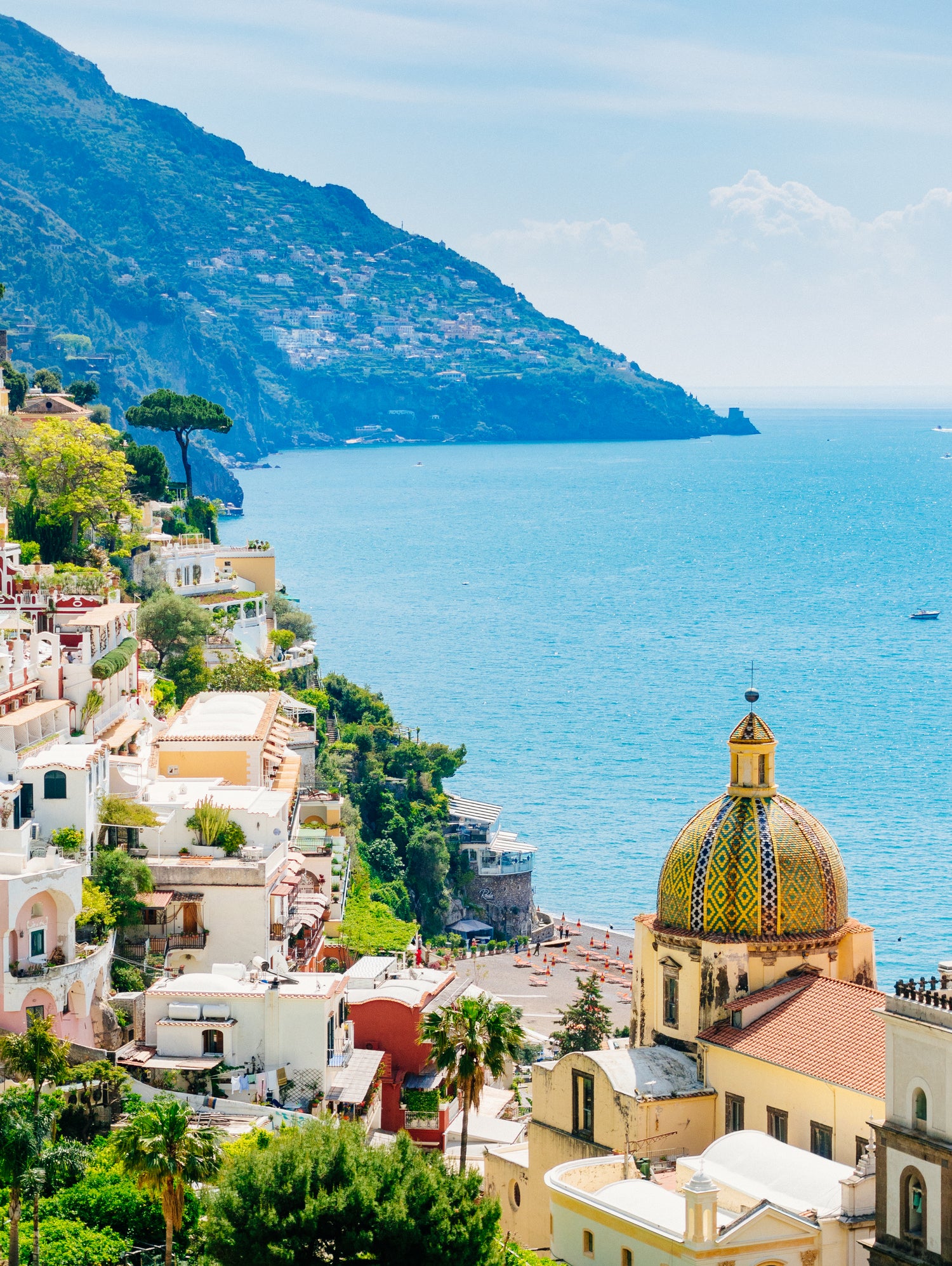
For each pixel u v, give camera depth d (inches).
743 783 3486.7
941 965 2539.4
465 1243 2662.4
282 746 5590.6
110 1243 3043.8
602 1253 2773.1
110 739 4672.7
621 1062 3344.0
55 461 7583.7
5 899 3676.2
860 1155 2979.8
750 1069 3213.6
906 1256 2458.2
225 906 4234.7
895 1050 2500.0
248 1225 2650.1
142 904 4185.5
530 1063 5182.1
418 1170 2758.4
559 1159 3417.8
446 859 7475.4
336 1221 2662.4
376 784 7618.1
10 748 4141.2
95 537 7701.8
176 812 4424.2
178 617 7007.9
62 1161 3090.6
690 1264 2578.7
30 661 4564.5
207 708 5546.3
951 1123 2415.1
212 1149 2849.4
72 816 4104.3
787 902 3388.3
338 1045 4074.8
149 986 4079.7
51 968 3718.0
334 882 5802.2
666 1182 3043.8
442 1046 3287.4
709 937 3383.4
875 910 7839.6
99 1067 3587.6
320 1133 2866.6
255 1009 3858.3
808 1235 2628.0
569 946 7091.5
